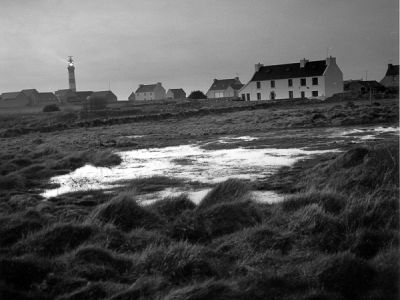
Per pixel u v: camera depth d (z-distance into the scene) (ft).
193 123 149.59
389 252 21.54
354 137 84.58
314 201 30.83
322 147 72.90
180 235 27.32
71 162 66.08
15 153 80.94
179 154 76.07
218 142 91.40
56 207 37.37
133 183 49.75
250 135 102.01
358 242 23.58
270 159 63.82
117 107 260.01
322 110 162.09
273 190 41.78
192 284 20.34
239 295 18.93
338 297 18.80
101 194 44.34
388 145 40.98
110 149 87.71
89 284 20.24
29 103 426.51
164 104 287.48
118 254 24.02
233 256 23.22
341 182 37.17
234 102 280.51
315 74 282.36
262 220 28.68
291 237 24.68
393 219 26.09
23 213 31.76
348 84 320.50
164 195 43.04
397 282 19.35
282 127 116.16
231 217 28.68
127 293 19.26
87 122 163.73
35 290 20.42
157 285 20.04
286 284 19.77
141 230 27.45
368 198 28.78
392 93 266.77
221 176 52.37
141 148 88.12
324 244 24.02
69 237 25.95
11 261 21.81
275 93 301.43
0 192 46.16
